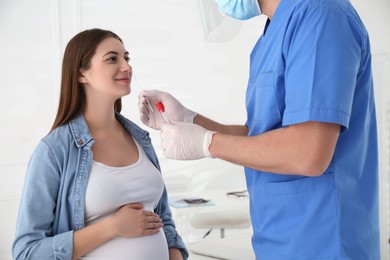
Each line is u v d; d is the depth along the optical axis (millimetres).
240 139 1131
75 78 1353
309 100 1027
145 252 1317
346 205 1158
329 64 1038
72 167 1264
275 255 1226
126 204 1347
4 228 3438
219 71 4000
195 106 3955
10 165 3453
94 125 1395
